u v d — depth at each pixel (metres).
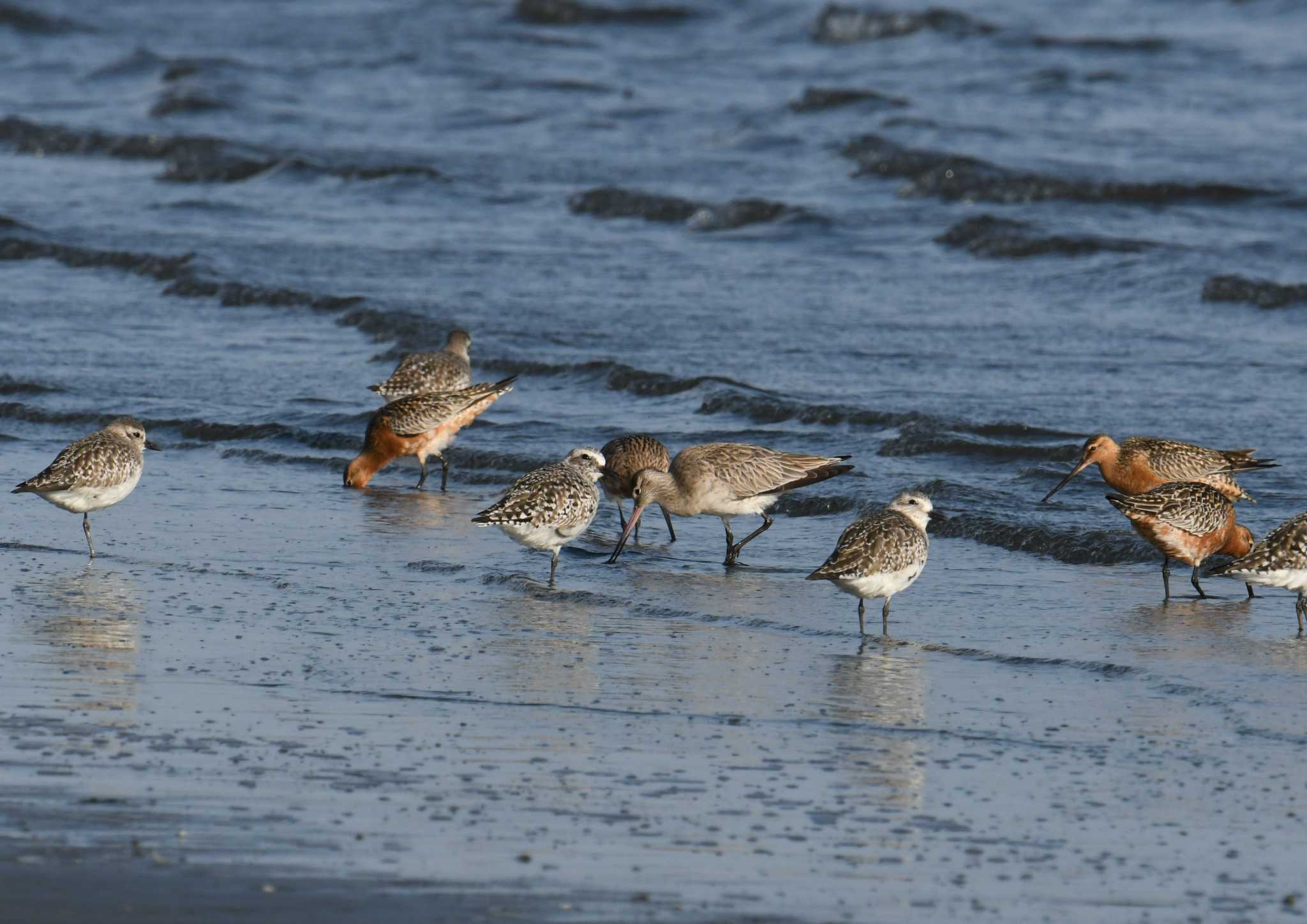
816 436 18.98
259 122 44.47
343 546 14.77
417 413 17.59
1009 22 54.19
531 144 41.09
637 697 10.42
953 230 30.59
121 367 22.75
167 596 12.83
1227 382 21.28
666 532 15.88
